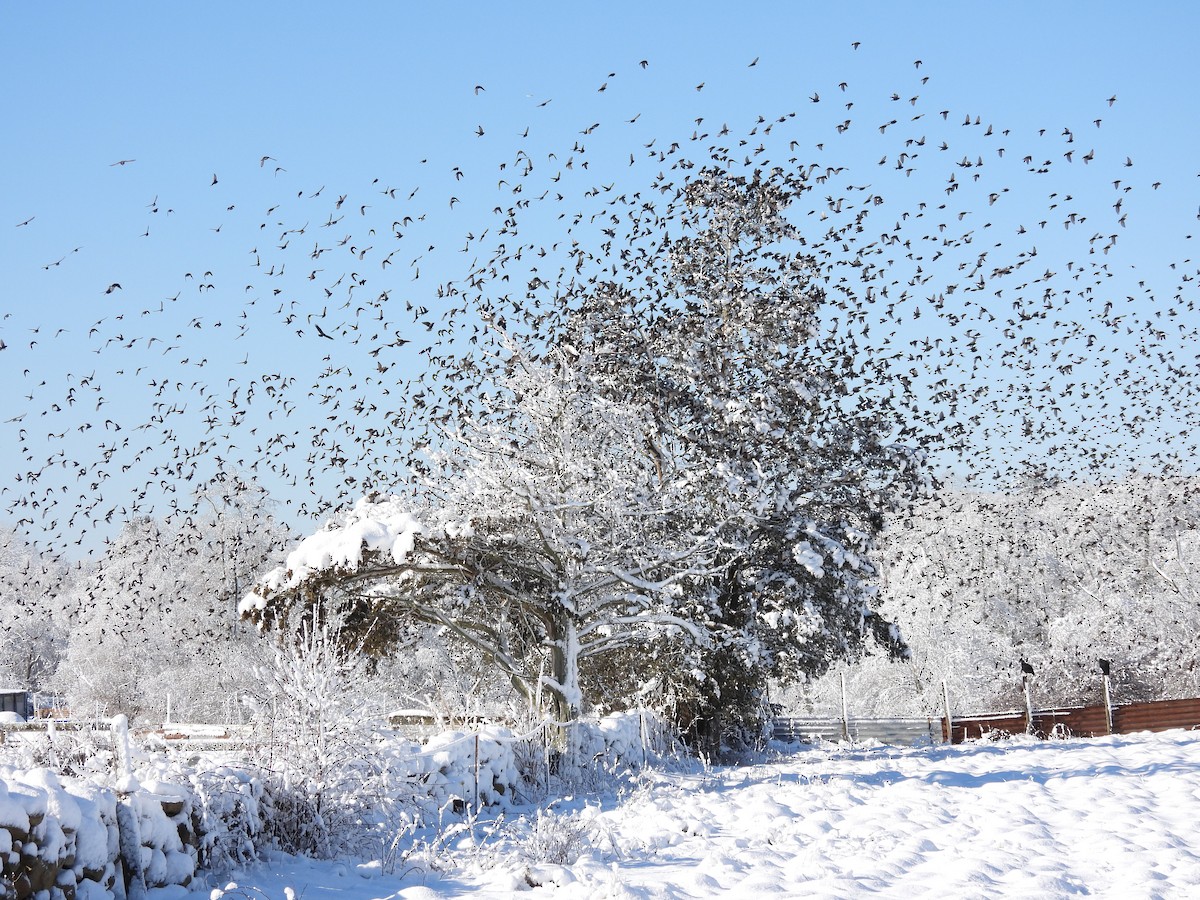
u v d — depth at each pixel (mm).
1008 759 24922
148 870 9523
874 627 33500
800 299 31453
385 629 25953
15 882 7637
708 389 30750
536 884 10859
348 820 12891
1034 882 10203
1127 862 11117
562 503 26078
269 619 23719
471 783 17078
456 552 25156
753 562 31625
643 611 28906
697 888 10414
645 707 30703
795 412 31172
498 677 31625
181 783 10859
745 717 33000
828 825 14375
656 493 28625
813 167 29172
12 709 52094
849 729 47312
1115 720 41312
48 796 8281
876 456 32031
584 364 28281
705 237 32312
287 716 13336
